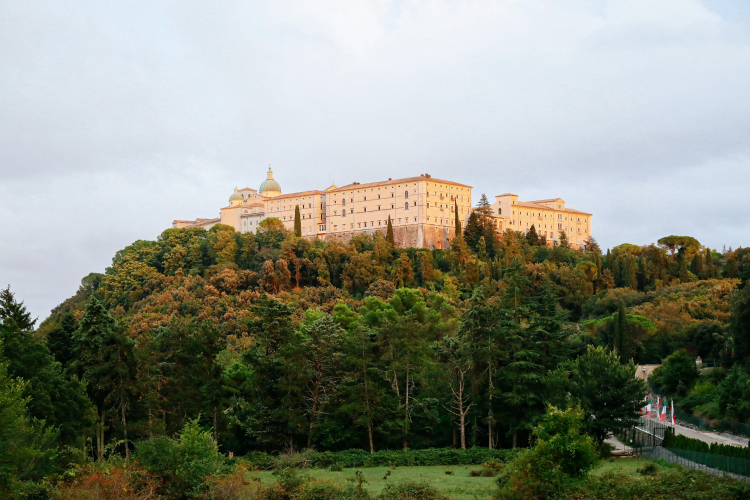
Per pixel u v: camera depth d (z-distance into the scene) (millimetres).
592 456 60531
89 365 88125
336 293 198625
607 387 91875
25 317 86875
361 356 98875
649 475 69938
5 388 58156
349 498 60688
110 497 53688
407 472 84375
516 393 95875
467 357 97875
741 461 64625
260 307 104250
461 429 97875
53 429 72188
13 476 53781
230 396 101688
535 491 58469
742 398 94688
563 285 196125
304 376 95875
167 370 93625
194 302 198625
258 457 90625
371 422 96875
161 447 62094
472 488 70312
